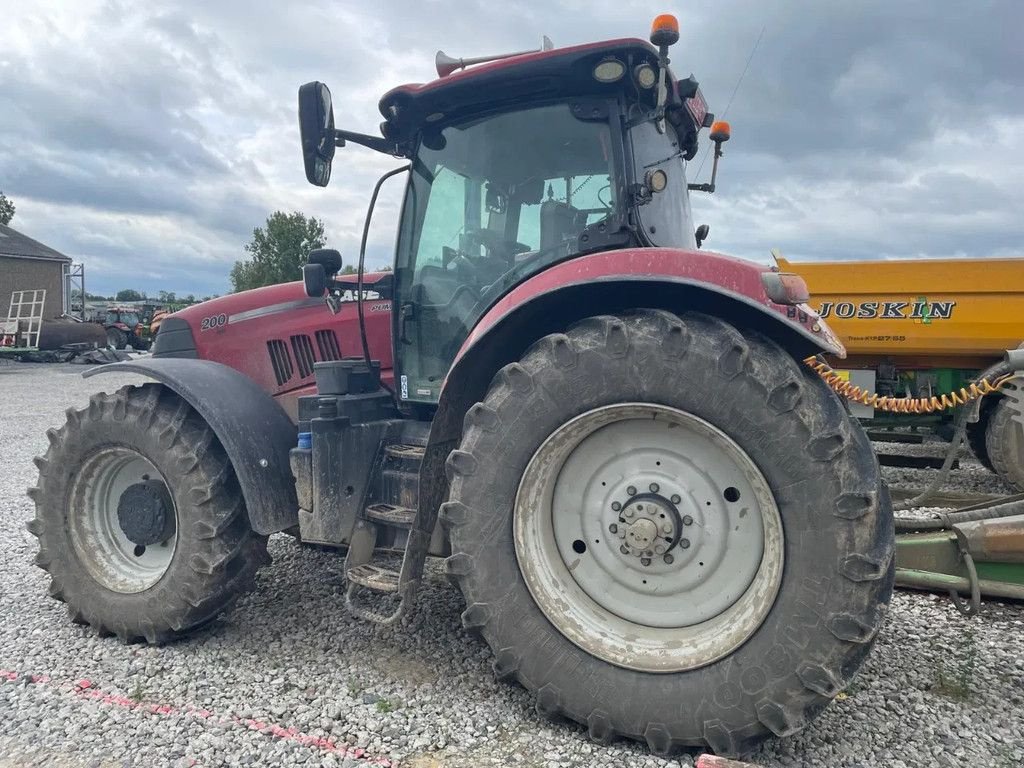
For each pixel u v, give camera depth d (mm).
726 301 2531
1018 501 3320
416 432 3275
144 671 3027
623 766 2320
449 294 3291
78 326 24531
